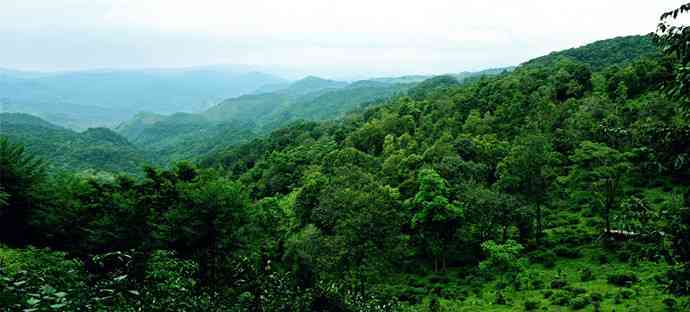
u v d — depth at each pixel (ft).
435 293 144.05
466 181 197.77
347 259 144.25
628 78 278.87
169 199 129.39
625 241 143.43
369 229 145.48
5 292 19.97
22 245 116.26
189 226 105.29
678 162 24.40
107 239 113.19
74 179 139.74
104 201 126.41
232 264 65.72
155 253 43.09
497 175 220.43
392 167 262.26
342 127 504.84
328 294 70.23
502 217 165.37
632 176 190.49
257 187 361.92
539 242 166.40
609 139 189.88
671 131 25.80
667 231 25.94
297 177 346.13
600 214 172.76
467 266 168.86
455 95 422.82
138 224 117.19
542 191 177.37
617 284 120.57
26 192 117.08
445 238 169.48
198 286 57.98
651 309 97.66
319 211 199.82
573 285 125.80
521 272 141.79
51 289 20.24
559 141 234.58
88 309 24.34
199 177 134.72
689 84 23.98
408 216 177.27
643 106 218.79
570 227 175.22
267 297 56.39
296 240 163.22
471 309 120.98
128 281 30.96
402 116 423.23
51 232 116.37
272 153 427.33
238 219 114.11
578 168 203.82
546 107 281.33
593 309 104.88
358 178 219.61
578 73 329.72
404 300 138.92
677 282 25.73
